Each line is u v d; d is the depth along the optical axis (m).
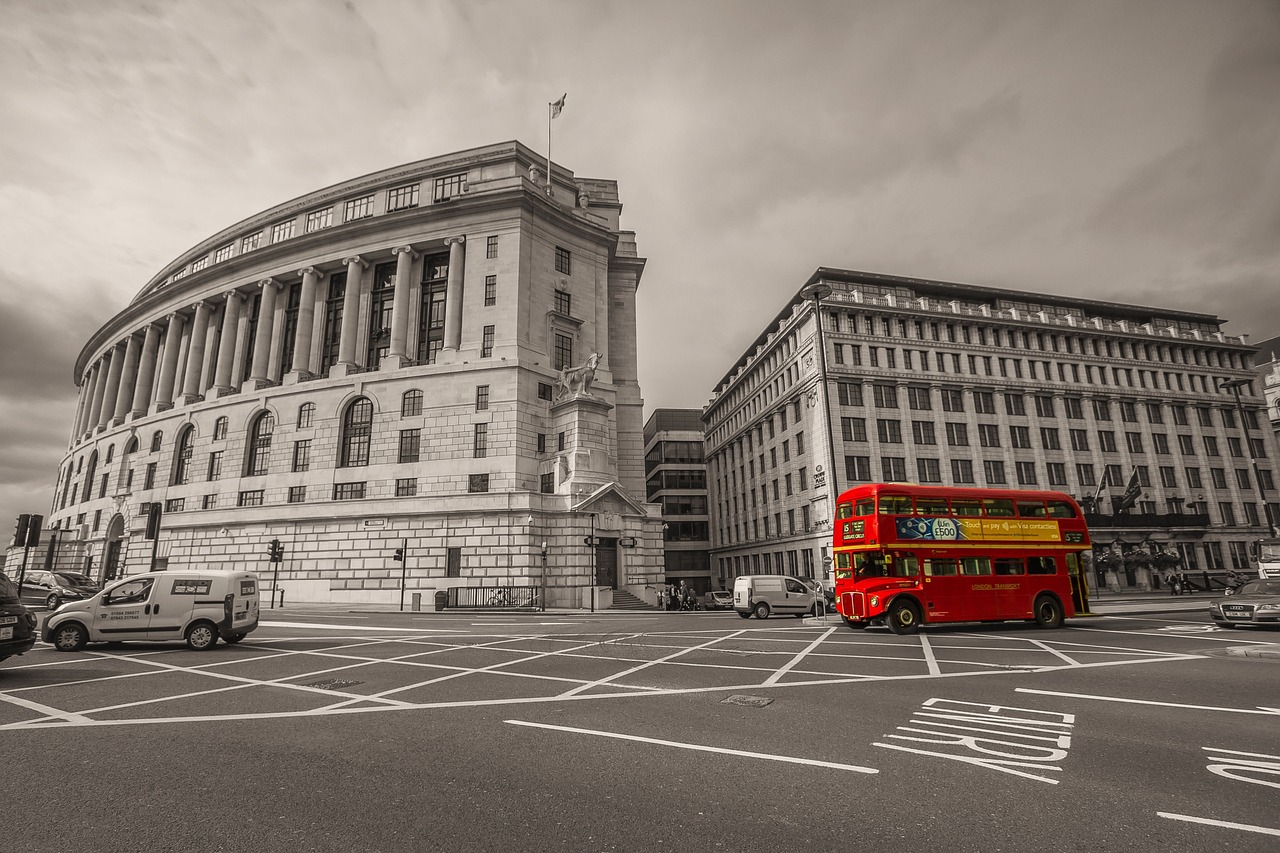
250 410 51.16
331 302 55.66
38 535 27.38
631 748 6.87
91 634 15.22
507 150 53.28
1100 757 6.50
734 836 4.58
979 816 4.95
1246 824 4.79
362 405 48.06
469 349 47.03
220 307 61.38
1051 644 16.36
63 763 6.34
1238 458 61.56
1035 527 21.59
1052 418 56.62
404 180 55.19
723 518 79.69
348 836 4.57
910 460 51.72
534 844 4.44
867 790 5.54
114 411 69.94
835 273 57.19
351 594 42.16
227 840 4.50
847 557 21.05
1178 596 43.47
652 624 24.72
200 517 47.94
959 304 57.22
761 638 18.50
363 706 9.08
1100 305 63.22
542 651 15.53
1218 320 66.25
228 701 9.45
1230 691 9.97
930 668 12.46
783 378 61.69
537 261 50.22
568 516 41.31
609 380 50.78
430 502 41.81
